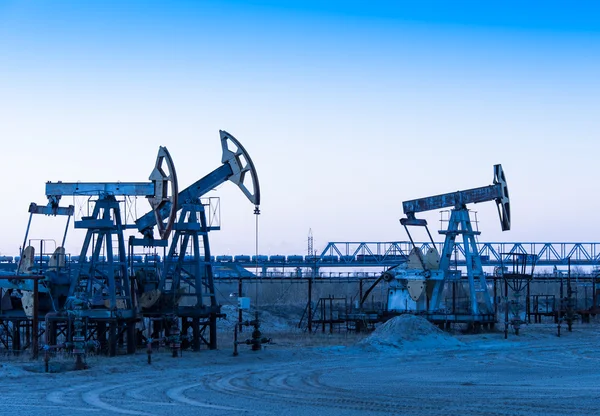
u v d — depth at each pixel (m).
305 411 23.06
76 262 47.31
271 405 24.38
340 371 35.38
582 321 76.38
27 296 41.56
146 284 43.12
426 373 34.53
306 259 129.12
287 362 39.84
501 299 79.56
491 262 121.19
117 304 40.47
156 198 39.97
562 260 131.75
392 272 63.59
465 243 60.72
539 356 42.94
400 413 22.52
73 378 31.36
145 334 49.34
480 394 26.52
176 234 43.16
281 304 96.00
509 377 32.44
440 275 60.72
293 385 29.95
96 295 39.00
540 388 28.05
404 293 63.25
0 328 57.16
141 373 33.66
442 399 25.39
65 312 38.44
